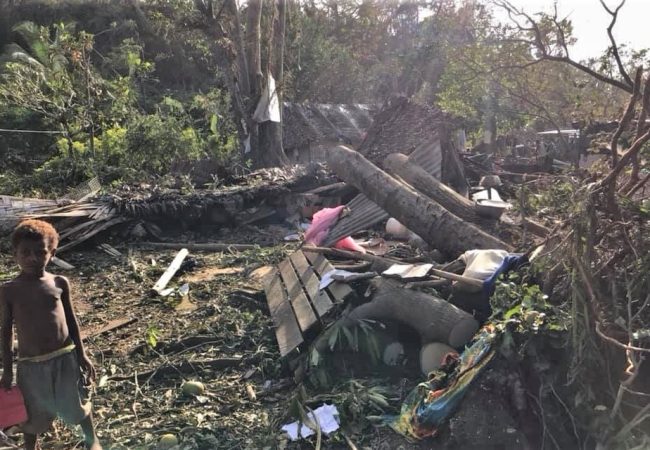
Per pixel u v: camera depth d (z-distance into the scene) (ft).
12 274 24.98
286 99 90.53
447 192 19.71
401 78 95.61
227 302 20.03
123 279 24.44
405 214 17.84
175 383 14.28
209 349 16.06
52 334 9.85
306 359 13.53
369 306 13.33
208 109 64.75
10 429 11.82
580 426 9.72
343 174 19.72
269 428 11.64
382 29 112.68
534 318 10.19
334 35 112.57
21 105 50.85
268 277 19.98
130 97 59.47
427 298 12.78
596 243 10.50
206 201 33.78
